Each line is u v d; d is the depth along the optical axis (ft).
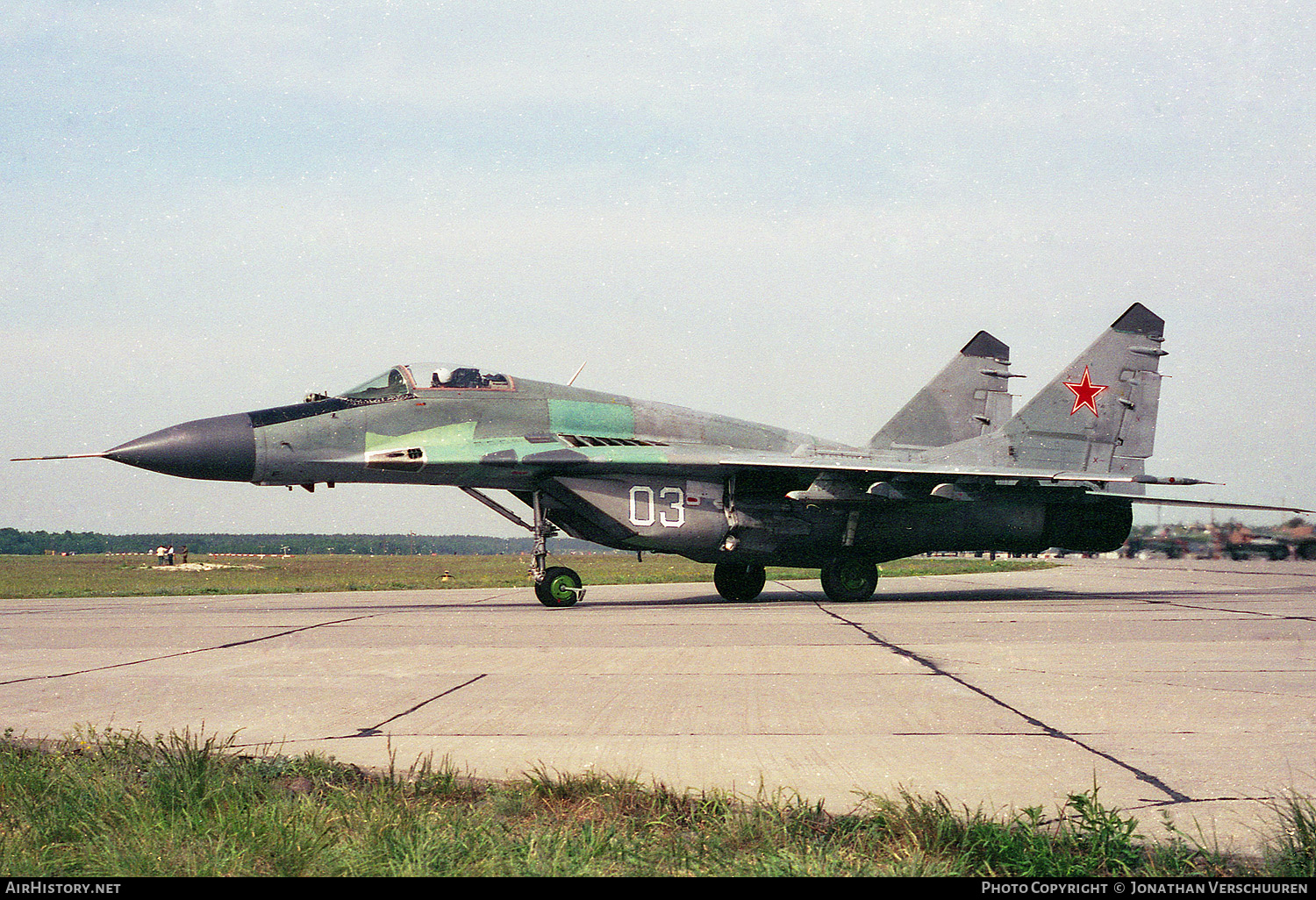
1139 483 62.54
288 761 17.11
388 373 56.13
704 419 62.18
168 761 16.12
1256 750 18.38
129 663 30.58
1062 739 19.27
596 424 58.39
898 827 13.66
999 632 39.32
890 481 58.29
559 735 19.76
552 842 13.01
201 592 78.33
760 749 18.52
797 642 35.83
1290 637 37.11
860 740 19.25
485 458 52.85
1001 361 70.03
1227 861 12.54
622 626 42.16
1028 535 64.39
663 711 22.31
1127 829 12.87
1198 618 45.19
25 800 15.06
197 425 50.80
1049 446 65.62
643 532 56.18
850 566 60.29
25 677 27.71
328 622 44.88
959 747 18.63
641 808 14.79
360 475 53.01
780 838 13.26
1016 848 12.69
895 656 31.65
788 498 58.90
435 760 17.66
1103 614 47.88
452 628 41.55
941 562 155.94
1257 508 60.23
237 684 26.20
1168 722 20.93
